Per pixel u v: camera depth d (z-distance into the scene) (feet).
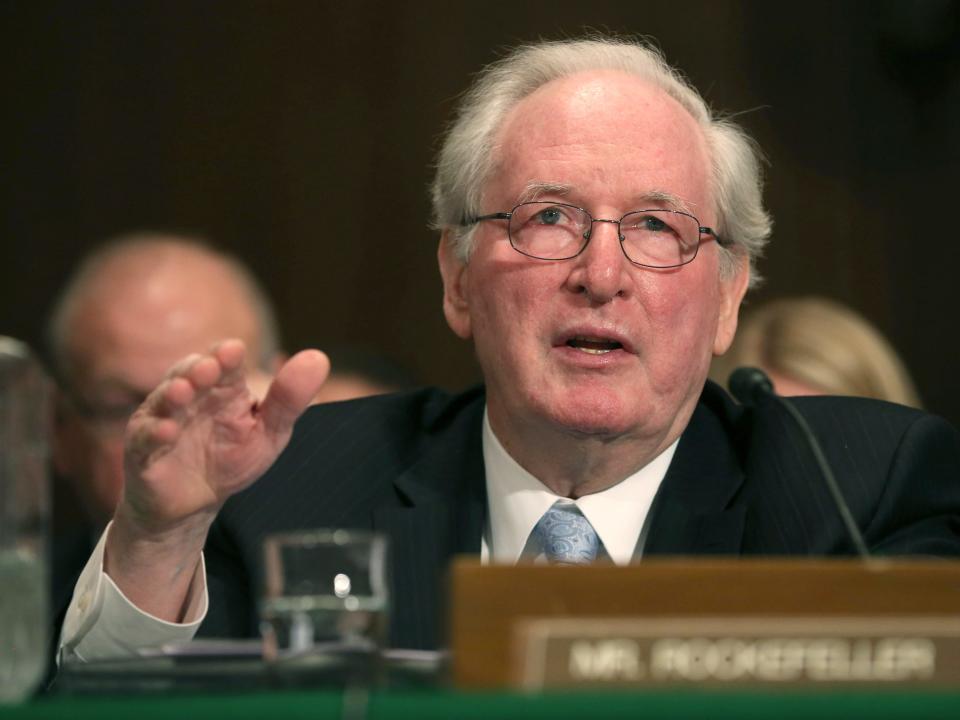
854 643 11.23
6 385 13.60
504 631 11.27
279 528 20.98
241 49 53.72
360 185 53.93
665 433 20.86
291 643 12.82
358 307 53.52
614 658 11.18
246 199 53.42
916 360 51.47
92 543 30.71
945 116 51.47
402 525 20.81
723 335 22.66
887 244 51.80
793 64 52.34
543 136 21.09
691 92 22.21
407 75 54.03
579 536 20.65
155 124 53.16
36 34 52.65
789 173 52.06
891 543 19.88
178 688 13.01
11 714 10.61
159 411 16.01
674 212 20.80
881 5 51.67
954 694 10.30
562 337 20.31
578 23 53.42
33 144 52.39
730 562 11.35
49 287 51.96
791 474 20.54
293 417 16.65
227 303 32.73
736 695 10.27
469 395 23.15
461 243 22.00
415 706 10.29
